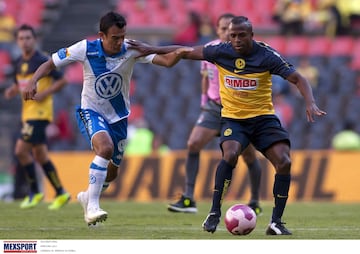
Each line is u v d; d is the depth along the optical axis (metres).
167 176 55.97
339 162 55.50
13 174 60.56
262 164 54.50
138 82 78.56
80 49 29.62
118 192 56.31
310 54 83.12
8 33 87.50
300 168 55.62
